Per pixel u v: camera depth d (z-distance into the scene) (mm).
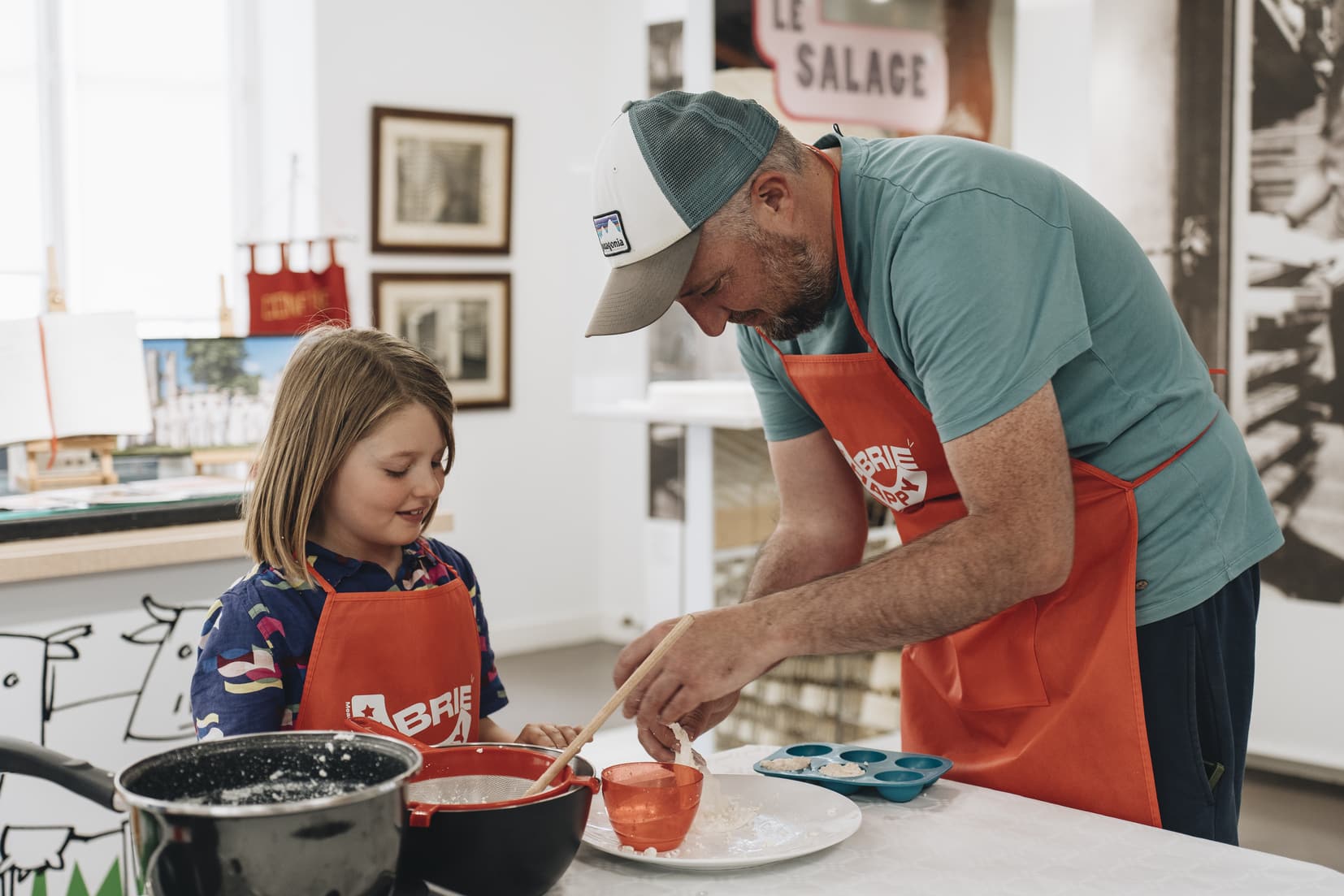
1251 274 3648
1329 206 3500
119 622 2434
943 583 1171
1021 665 1368
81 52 4746
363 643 1240
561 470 5605
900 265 1230
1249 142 3615
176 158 4957
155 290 4941
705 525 3324
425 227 5094
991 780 1378
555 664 5242
